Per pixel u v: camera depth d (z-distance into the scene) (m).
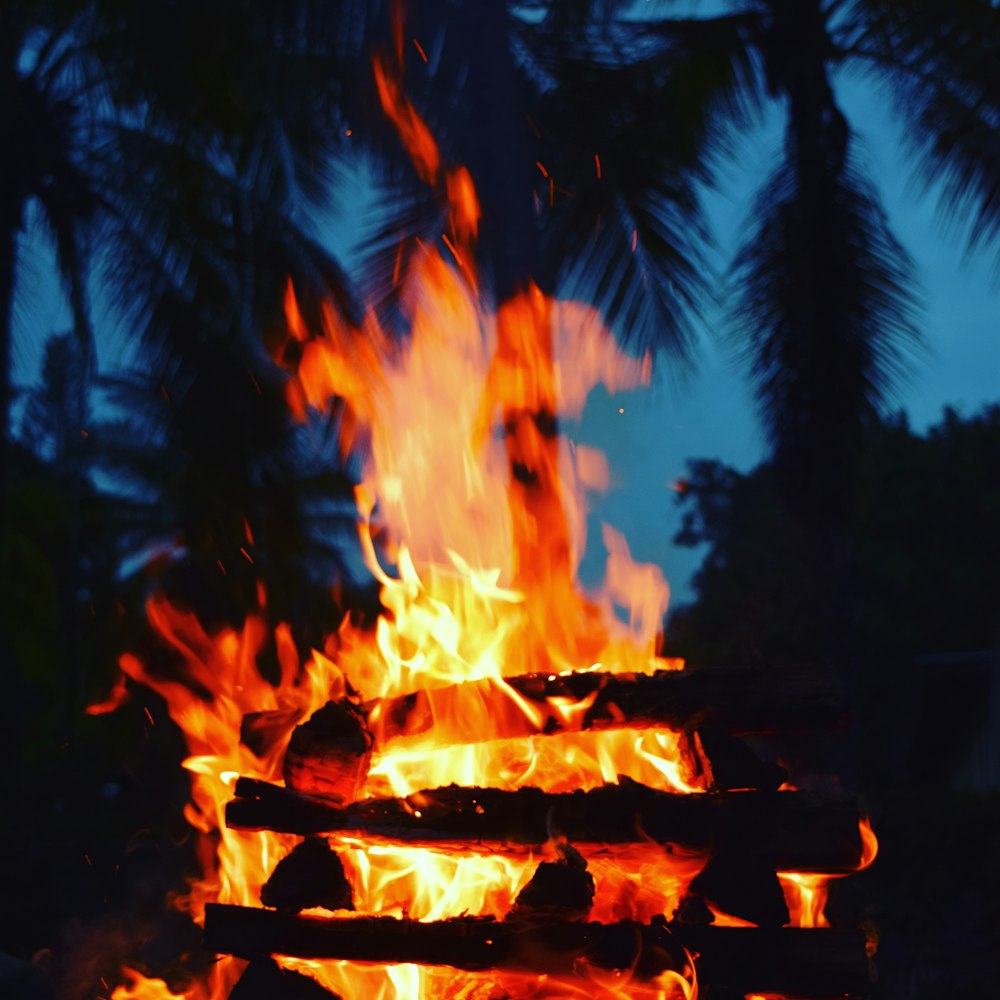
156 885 8.78
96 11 8.62
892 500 25.89
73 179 9.47
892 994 8.05
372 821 3.06
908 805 11.77
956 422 27.50
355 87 7.99
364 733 3.14
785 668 3.28
